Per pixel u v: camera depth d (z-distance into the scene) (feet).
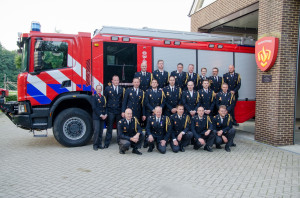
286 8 21.03
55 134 19.83
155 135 19.15
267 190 12.44
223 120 19.74
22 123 19.21
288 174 14.69
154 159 17.48
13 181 13.37
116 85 20.16
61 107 20.90
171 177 14.07
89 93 20.85
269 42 21.66
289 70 21.52
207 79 23.67
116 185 12.90
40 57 19.12
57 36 19.98
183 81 22.84
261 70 22.95
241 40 26.48
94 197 11.50
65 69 20.04
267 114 22.47
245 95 26.61
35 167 15.61
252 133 27.84
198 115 19.80
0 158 17.46
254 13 32.42
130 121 18.34
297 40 21.57
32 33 19.48
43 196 11.57
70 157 17.76
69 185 12.87
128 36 22.30
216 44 25.08
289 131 21.80
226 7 32.27
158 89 21.06
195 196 11.68
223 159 17.60
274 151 19.85
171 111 21.39
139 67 22.22
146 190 12.30
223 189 12.50
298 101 42.47
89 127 20.62
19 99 19.35
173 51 23.45
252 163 16.71
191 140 20.29
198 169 15.43
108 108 20.33
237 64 26.12
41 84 19.48
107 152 19.16
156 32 23.43
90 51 20.67
